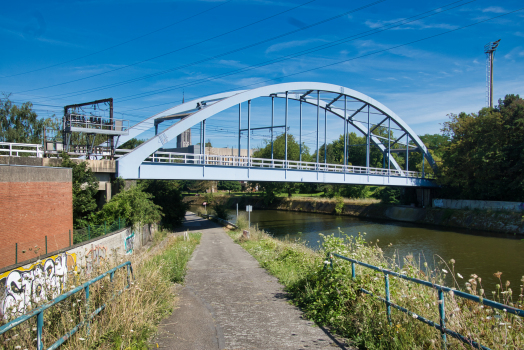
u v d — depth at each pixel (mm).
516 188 39594
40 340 3906
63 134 23562
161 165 24938
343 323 5918
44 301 5188
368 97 47031
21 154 32594
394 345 4652
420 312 4980
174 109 33531
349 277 6703
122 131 24297
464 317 4480
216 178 28078
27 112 39688
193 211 64312
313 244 29922
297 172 34531
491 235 36250
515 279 19484
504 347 3785
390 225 45469
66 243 13750
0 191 10938
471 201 46031
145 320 5797
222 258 16312
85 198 19000
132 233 19641
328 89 41312
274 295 8680
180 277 10523
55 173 13602
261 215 59094
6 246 11102
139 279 7277
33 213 12336
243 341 5551
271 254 15797
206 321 6570
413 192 56500
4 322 4711
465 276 20250
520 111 38562
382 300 5492
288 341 5512
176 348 5266
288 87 36656
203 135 28047
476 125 43719
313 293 7383
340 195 68750
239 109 33469
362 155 87938
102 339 4719
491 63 60844
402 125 51844
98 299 5777
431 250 28453
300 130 43750
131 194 20688
